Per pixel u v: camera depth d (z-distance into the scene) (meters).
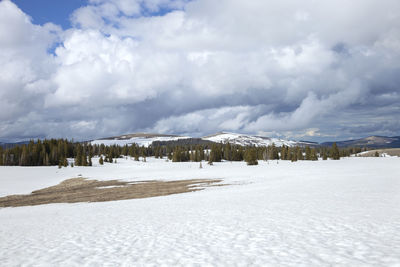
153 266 6.96
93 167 111.75
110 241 9.98
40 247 9.60
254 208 15.70
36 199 40.28
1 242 10.72
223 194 26.44
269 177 51.47
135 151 192.12
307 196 19.59
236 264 6.73
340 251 7.16
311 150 136.88
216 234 10.02
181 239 9.63
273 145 163.62
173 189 42.03
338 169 66.00
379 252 6.86
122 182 62.62
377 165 76.56
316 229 9.72
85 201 34.34
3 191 52.62
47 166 115.88
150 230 11.57
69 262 7.65
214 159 150.62
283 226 10.56
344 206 14.23
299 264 6.42
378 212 12.13
